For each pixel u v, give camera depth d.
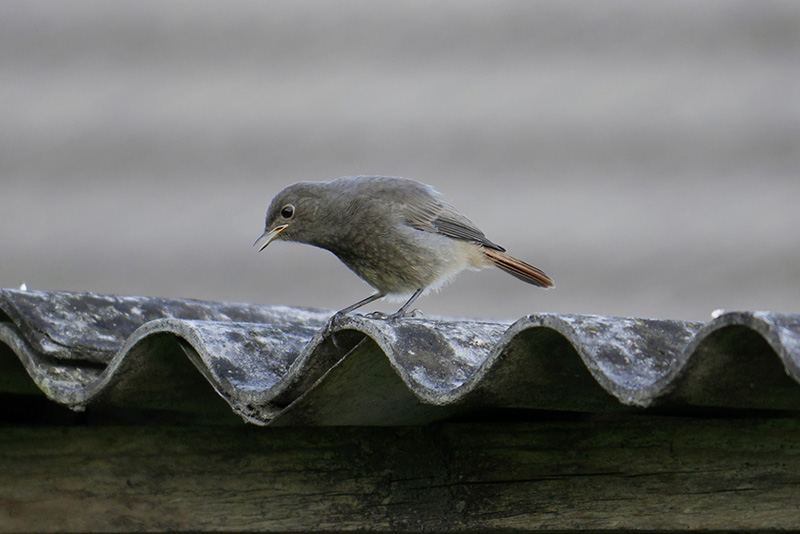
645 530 6.44
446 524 6.96
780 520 6.04
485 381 5.81
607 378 5.47
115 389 7.05
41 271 20.03
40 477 8.11
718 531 6.29
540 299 18.83
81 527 8.00
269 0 22.70
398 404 6.80
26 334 7.45
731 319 4.98
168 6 22.89
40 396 8.58
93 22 22.86
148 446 7.94
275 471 7.60
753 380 5.41
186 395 7.36
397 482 7.21
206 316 8.97
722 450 6.27
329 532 7.34
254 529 7.59
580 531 6.73
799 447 6.04
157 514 7.85
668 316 18.16
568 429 6.75
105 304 8.14
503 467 6.85
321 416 6.69
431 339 6.47
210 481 7.76
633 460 6.52
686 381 5.25
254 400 6.57
